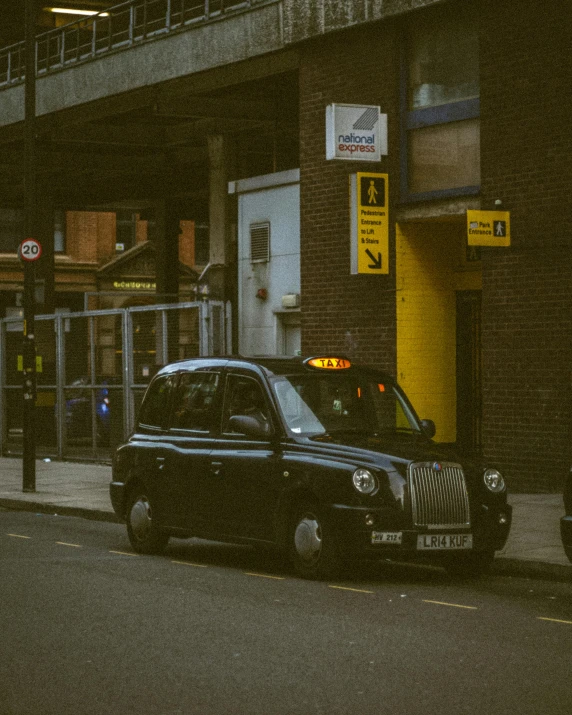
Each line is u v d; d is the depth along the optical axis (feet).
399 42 67.41
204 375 45.42
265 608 34.19
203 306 75.36
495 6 61.98
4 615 33.09
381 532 37.91
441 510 38.60
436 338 68.95
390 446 39.91
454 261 69.56
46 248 135.85
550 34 59.57
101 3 159.22
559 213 59.21
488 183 62.44
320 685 25.23
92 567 42.50
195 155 111.04
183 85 86.28
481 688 24.94
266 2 75.46
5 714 23.13
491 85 62.34
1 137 106.73
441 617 32.86
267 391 42.19
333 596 36.32
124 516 47.67
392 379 44.39
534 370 60.29
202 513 43.57
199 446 44.16
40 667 26.94
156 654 28.19
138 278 197.67
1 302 188.96
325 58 71.41
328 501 38.63
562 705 23.61
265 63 78.89
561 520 34.60
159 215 128.16
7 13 159.22
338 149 65.98
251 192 81.10
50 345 95.04
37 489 69.87
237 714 23.02
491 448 62.08
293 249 77.66
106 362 85.40
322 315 71.67
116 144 104.27
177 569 42.16
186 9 85.97
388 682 25.46
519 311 60.85
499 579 40.45
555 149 59.36
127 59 88.38
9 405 97.09
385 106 67.97
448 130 65.26
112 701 24.02
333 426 41.83
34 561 43.98
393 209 67.67
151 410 47.85
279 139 94.48
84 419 87.92
